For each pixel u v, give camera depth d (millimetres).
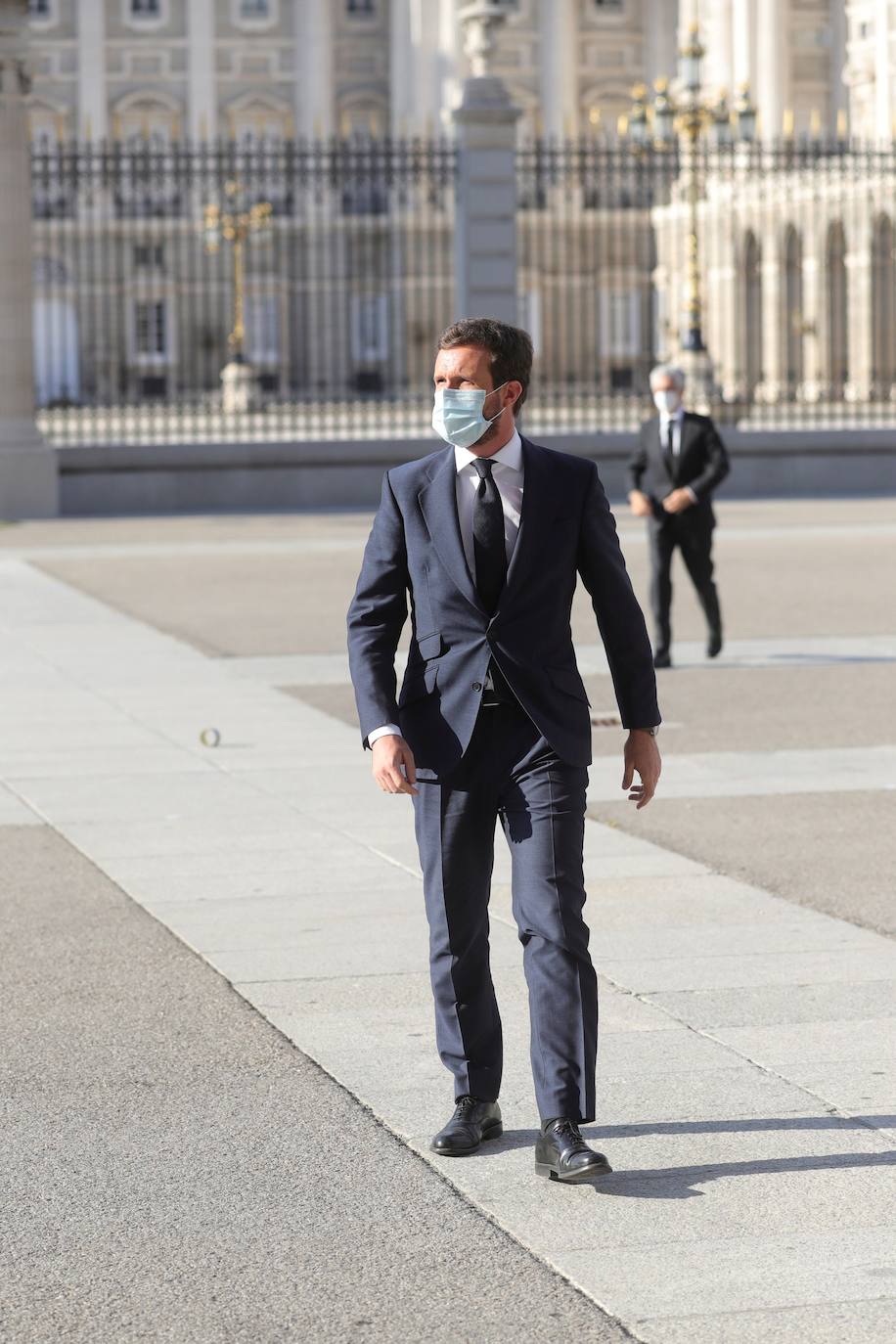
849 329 65125
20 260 35000
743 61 91188
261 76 106562
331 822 11656
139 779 13000
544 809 6191
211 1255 5637
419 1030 7738
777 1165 6297
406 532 6312
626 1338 5086
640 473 18156
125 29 105125
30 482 35219
